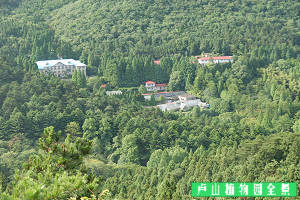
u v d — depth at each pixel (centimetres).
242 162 13988
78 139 6525
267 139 14650
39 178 5266
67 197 5003
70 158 6291
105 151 19375
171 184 10681
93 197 5097
